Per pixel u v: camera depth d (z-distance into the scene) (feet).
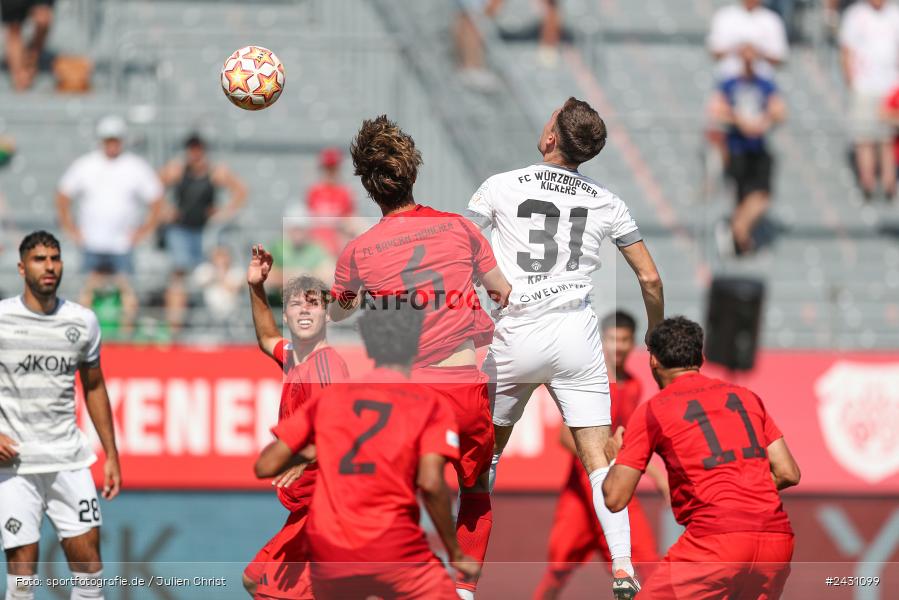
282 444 65.57
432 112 167.43
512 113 167.32
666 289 162.81
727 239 166.40
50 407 85.92
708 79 204.64
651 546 96.99
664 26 212.02
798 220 182.60
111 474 89.30
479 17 175.22
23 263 85.20
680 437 73.87
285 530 75.92
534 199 72.54
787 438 140.56
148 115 173.47
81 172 147.23
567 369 73.00
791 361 142.31
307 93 188.44
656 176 186.50
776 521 73.15
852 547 135.44
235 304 145.18
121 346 133.39
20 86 183.52
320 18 199.72
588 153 73.15
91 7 194.70
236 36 178.70
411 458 64.64
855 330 165.89
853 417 142.10
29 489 85.71
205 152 156.04
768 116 169.07
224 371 134.41
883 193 185.37
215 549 123.75
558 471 133.80
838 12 208.13
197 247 151.23
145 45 185.57
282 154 180.24
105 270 146.41
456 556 65.57
